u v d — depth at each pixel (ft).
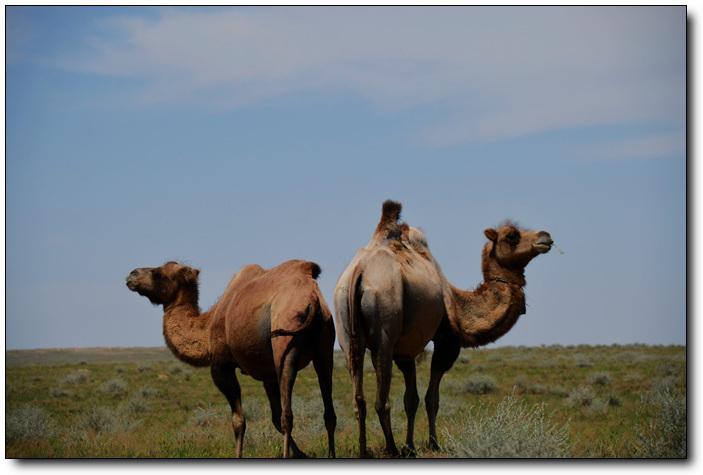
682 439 50.31
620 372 201.98
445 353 55.57
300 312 45.47
